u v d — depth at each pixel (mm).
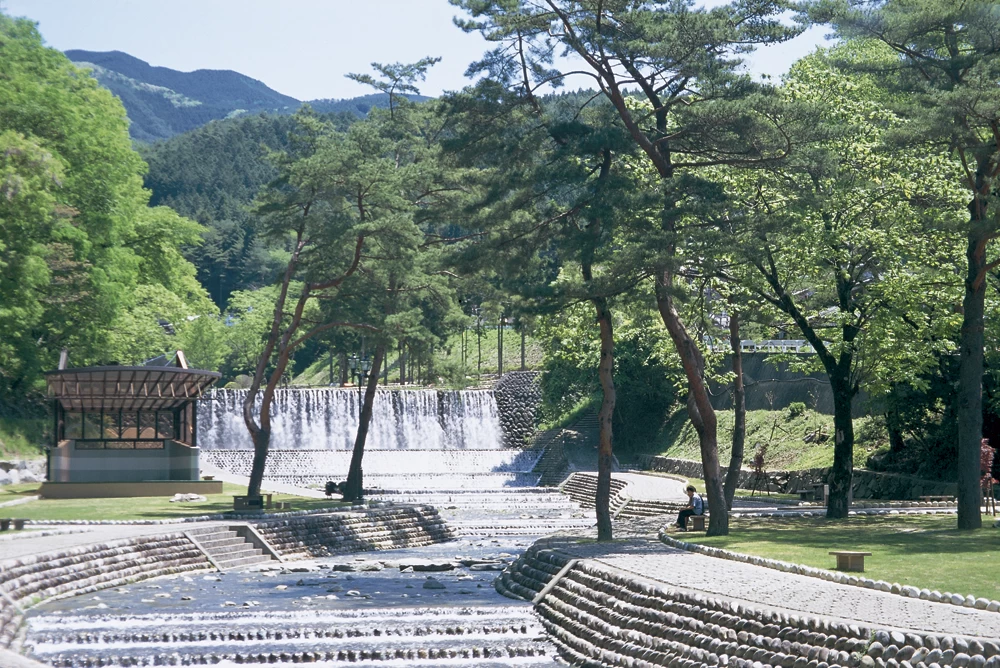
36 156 56594
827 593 22375
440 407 90938
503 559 42750
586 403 88438
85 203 65312
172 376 55375
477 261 40469
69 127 63688
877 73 38719
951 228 34812
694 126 37125
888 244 40219
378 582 36188
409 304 57656
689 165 38594
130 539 36312
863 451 61094
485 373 109125
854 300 43031
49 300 64562
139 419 57906
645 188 39375
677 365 49188
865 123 43219
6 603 27422
